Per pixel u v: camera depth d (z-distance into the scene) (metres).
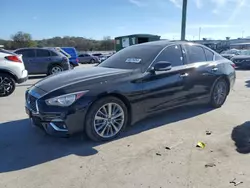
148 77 4.07
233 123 4.48
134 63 4.30
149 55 4.36
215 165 2.96
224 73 5.45
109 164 3.03
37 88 3.79
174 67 4.52
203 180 2.65
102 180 2.69
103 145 3.57
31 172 2.86
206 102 5.27
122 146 3.53
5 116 5.00
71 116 3.37
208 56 5.34
